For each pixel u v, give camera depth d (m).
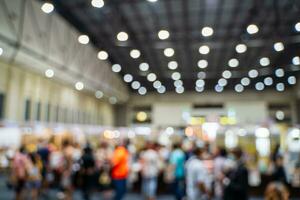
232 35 14.52
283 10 12.01
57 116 15.59
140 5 12.16
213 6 12.08
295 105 23.50
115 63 19.67
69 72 14.22
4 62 11.33
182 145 7.96
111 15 13.05
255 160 9.86
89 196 7.60
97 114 21.98
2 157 9.59
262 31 13.97
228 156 7.25
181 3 11.91
